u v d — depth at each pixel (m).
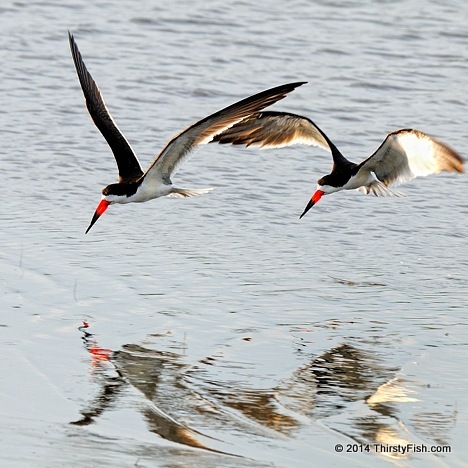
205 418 11.48
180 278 15.05
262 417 11.55
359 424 11.45
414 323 13.98
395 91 22.97
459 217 17.50
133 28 25.72
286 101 22.12
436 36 26.25
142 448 10.78
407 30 26.48
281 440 11.06
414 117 21.61
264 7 27.58
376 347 13.29
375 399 12.01
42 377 12.20
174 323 13.76
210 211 17.44
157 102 21.81
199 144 13.33
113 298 14.34
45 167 18.69
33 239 16.03
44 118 20.66
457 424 11.47
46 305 14.03
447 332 13.73
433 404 11.91
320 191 14.54
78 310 13.96
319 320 14.00
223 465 10.52
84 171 18.67
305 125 14.91
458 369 12.74
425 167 13.82
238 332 13.59
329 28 26.45
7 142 19.50
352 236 16.75
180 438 11.02
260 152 19.72
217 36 25.61
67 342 13.09
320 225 17.09
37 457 10.50
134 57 24.02
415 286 15.08
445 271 15.59
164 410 11.62
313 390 12.20
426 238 16.73
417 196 18.22
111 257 15.59
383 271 15.54
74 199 17.58
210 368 12.64
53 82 22.39
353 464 10.65
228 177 18.69
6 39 24.39
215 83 22.91
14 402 11.62
